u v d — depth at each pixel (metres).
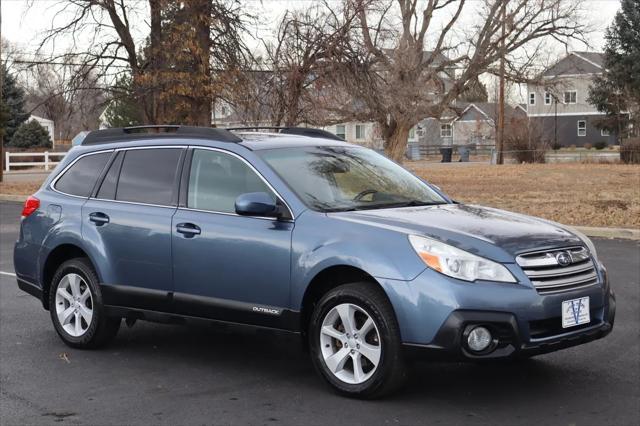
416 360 5.30
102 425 5.25
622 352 6.90
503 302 5.16
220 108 25.97
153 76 24.02
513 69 42.53
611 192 23.89
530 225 5.83
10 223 18.73
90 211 7.10
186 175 6.64
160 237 6.54
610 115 62.69
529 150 51.53
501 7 41.22
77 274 7.16
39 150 53.09
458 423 5.15
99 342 7.15
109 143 7.36
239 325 6.16
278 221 5.97
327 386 5.98
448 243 5.33
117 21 25.25
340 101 24.16
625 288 9.78
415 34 41.34
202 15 23.20
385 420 5.22
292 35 22.16
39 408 5.62
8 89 57.59
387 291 5.32
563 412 5.35
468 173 38.06
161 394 5.91
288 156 6.43
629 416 5.27
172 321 6.55
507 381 6.07
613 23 61.56
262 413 5.43
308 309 5.89
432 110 41.88
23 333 7.93
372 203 6.21
